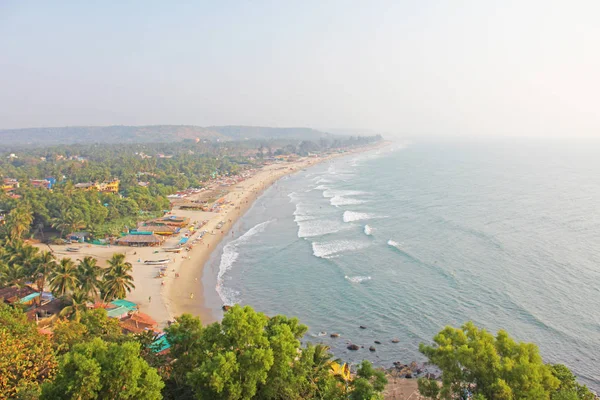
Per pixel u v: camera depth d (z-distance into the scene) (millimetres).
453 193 167000
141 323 58031
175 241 105688
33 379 33344
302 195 176625
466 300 68375
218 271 86000
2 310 43812
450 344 32031
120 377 26719
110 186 166500
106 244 101250
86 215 107250
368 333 60281
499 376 28453
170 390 32000
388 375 49500
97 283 61531
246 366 28234
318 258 92125
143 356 35719
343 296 72312
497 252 91000
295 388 29875
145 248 99188
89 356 27422
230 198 169500
